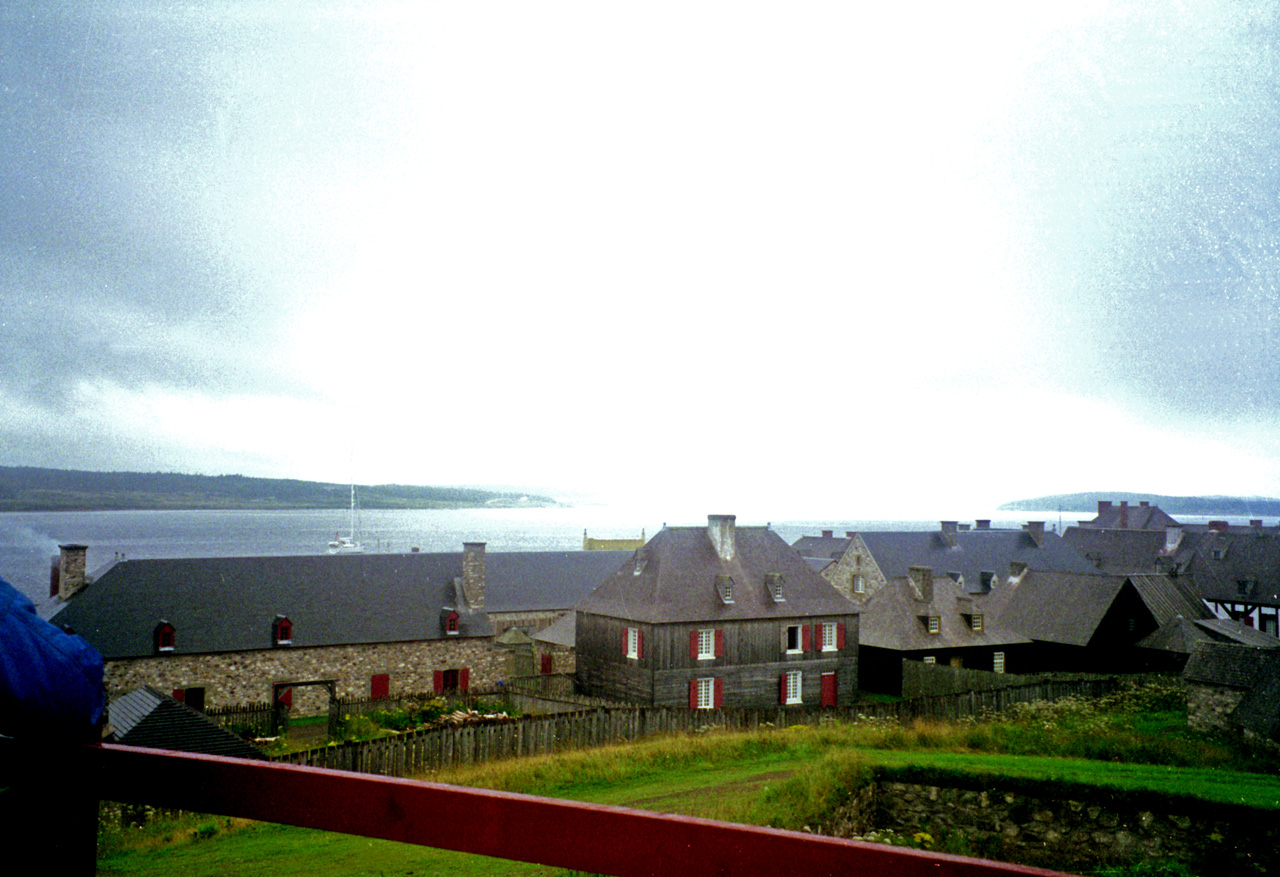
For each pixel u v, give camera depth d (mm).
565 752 25000
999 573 74500
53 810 3111
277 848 14078
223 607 48031
